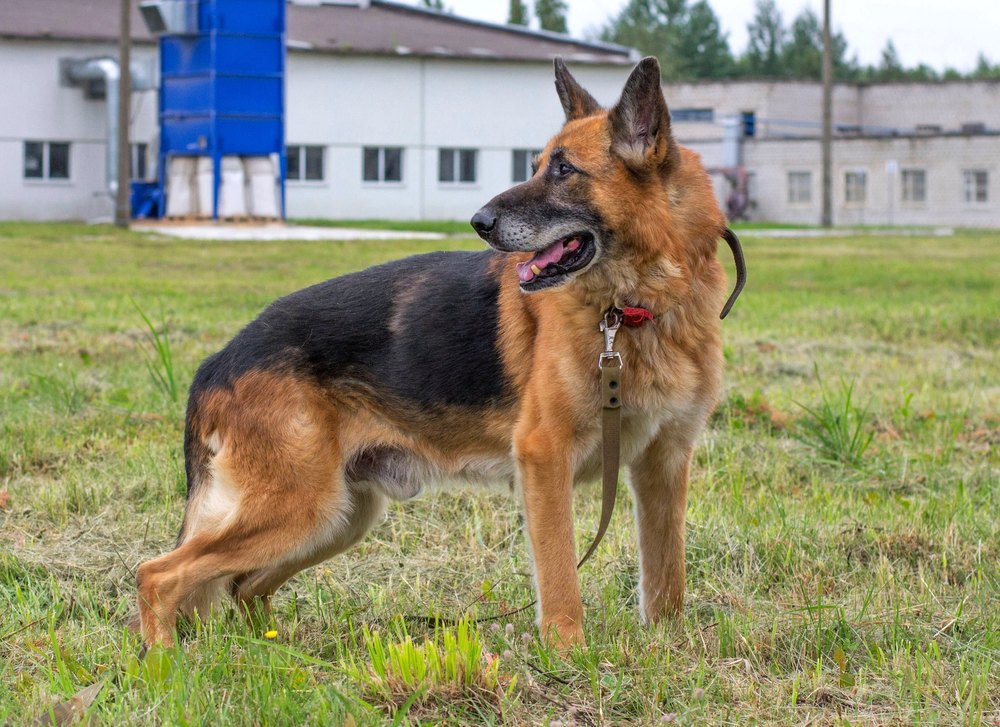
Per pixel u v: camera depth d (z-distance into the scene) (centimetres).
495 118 3694
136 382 779
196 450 404
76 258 1947
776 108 5072
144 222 3064
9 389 748
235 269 1762
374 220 3522
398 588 445
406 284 413
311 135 3472
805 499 554
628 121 381
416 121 3597
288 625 409
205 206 3002
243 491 388
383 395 403
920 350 1018
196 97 2964
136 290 1421
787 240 2908
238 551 387
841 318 1216
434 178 3647
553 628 377
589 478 411
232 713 319
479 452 408
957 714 328
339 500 398
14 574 446
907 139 4284
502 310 399
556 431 383
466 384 399
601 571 465
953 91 5150
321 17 3925
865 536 494
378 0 4144
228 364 401
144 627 378
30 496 541
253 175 3047
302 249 2198
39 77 3256
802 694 345
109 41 3303
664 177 385
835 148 4397
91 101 3322
